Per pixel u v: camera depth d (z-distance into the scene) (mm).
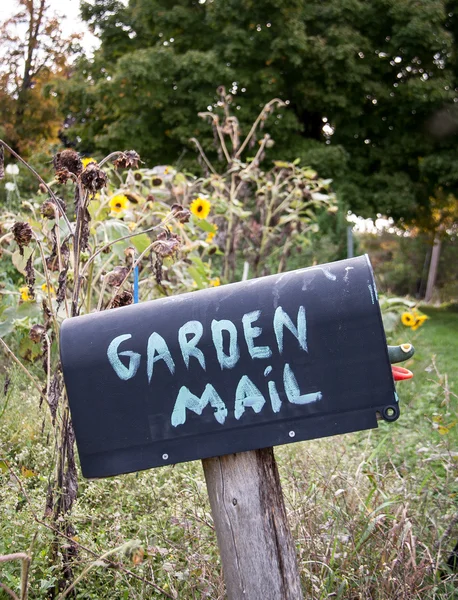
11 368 4074
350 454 3881
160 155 16969
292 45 15406
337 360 1722
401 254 32406
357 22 16625
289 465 3539
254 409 1732
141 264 4266
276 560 1854
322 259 9766
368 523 2742
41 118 23781
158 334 1756
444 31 16438
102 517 2580
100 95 17062
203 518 2732
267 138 7070
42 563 2342
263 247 7176
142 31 18703
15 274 6320
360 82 16203
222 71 15242
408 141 16969
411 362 6555
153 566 2525
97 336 1771
